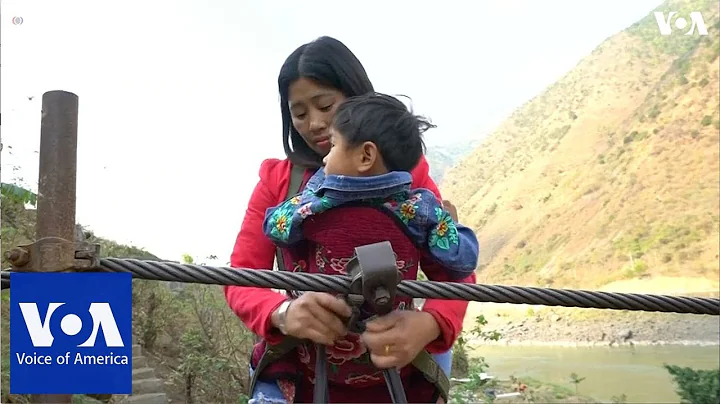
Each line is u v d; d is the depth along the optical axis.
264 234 1.78
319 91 1.86
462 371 10.12
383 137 1.53
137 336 9.48
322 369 1.48
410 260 1.62
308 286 1.31
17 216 6.47
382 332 1.45
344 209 1.57
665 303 1.47
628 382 20.44
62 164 1.27
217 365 7.97
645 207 54.56
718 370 10.19
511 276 57.00
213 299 9.69
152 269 1.29
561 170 70.19
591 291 1.43
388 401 1.74
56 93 1.28
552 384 18.06
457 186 83.38
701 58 66.00
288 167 1.97
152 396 7.39
